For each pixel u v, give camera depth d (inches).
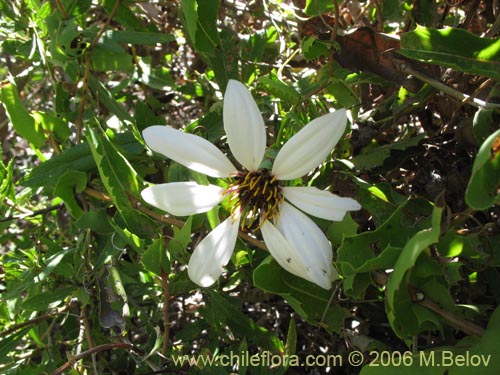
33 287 7.5
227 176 5.7
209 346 7.4
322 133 5.3
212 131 7.3
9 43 8.3
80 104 7.6
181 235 5.9
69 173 6.7
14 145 12.1
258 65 9.1
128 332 7.5
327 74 7.3
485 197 4.4
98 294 6.9
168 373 6.9
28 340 8.7
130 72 8.8
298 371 8.1
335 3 6.8
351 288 5.3
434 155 7.3
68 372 7.4
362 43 6.9
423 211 6.2
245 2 10.5
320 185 7.0
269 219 5.7
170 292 6.8
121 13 7.9
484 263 5.8
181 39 10.3
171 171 6.4
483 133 6.3
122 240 6.7
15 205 7.9
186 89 9.2
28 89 13.1
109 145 6.0
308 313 6.1
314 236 5.5
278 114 8.0
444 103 7.5
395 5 8.2
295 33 9.1
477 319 6.3
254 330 6.9
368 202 6.3
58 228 8.9
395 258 5.0
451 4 8.0
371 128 7.5
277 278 5.9
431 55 5.7
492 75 5.6
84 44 7.3
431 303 5.0
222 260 5.7
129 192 6.1
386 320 7.1
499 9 7.5
